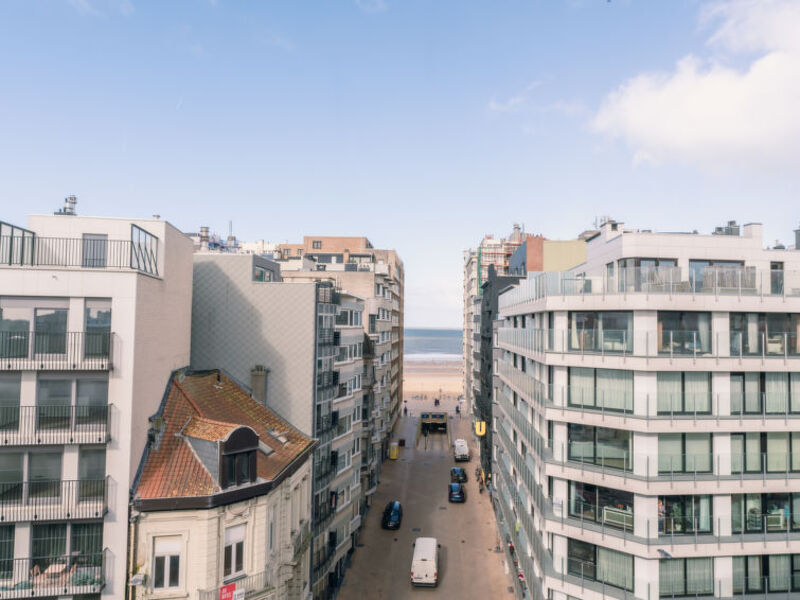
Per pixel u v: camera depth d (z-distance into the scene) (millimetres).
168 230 24109
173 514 19359
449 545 39688
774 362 21625
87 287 19453
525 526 29078
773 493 21734
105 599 18797
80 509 18578
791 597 21000
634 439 21797
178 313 25875
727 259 26906
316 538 30000
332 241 92312
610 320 22969
